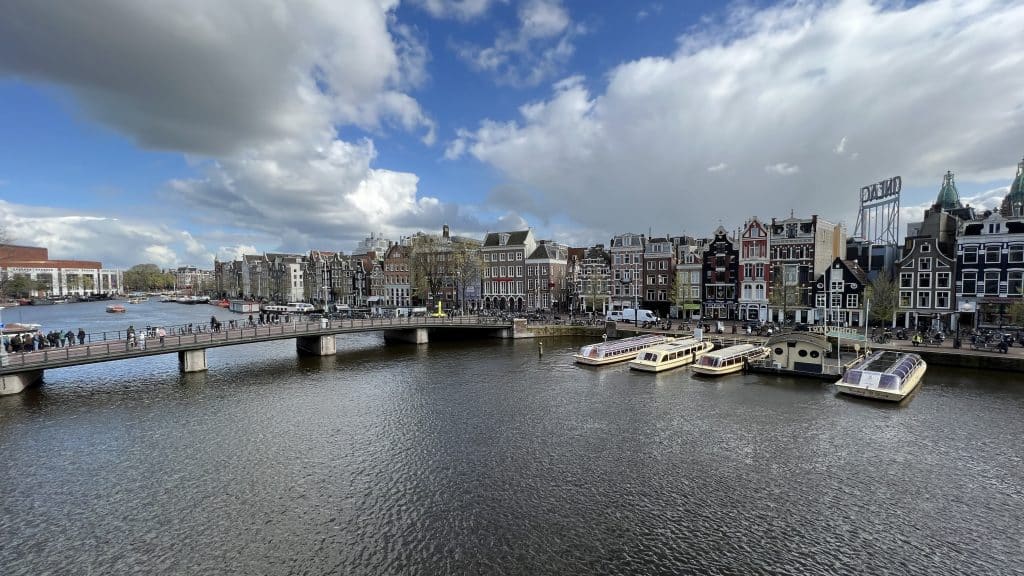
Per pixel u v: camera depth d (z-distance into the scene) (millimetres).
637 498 22953
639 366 50656
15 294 191875
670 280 91125
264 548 19234
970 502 22453
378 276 128625
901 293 67500
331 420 34594
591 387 43875
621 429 32281
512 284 107875
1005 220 60094
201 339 52188
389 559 18469
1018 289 59312
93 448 29391
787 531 20203
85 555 18906
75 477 25500
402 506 22391
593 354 54344
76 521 21328
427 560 18391
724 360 48031
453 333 80438
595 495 23281
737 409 36406
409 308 98375
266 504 22641
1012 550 18922
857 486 24031
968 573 17625
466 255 102125
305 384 45625
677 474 25469
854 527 20469
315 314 100250
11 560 18609
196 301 198000
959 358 46969
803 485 24156
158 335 52781
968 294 62656
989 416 33812
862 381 39125
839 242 83312
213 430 32531
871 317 66750
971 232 62594
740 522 20875
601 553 18766
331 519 21312
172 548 19328
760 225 79688
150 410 37031
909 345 52406
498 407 37656
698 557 18500
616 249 95938
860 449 28484
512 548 19094
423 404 38594
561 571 17703
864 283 70938
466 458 27719
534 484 24438
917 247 65938
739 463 26750
